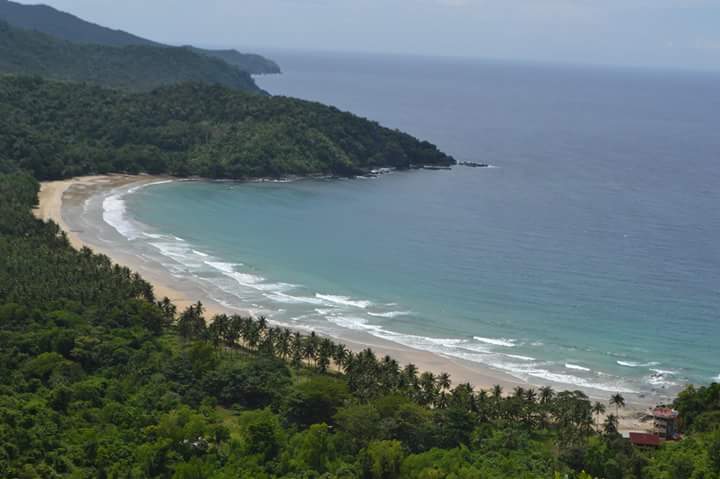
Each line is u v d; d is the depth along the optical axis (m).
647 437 136.50
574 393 147.12
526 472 120.19
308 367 162.62
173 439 122.56
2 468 107.12
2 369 140.75
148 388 142.25
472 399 143.88
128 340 161.88
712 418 142.88
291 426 134.38
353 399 140.12
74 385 136.88
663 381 167.00
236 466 118.44
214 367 153.00
